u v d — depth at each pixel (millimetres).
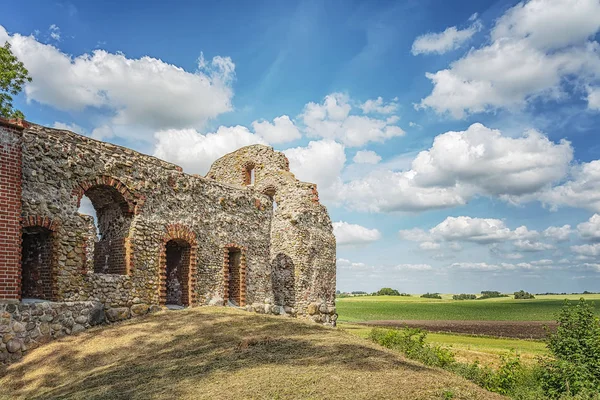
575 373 12320
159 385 9195
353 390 8008
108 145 17000
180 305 19344
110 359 12281
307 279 27266
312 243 28109
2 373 12156
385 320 56438
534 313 68875
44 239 14961
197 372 9852
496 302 98125
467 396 7988
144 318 16156
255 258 22984
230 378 9094
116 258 17266
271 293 23750
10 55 23797
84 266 15305
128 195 17109
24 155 14148
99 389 9555
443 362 14594
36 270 15062
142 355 12180
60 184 15039
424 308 79125
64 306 14281
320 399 7590
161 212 18328
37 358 12688
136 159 17844
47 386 11070
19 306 13109
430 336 35562
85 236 15477
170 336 13664
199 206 20219
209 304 19922
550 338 14625
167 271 20234
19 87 24219
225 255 21094
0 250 12844
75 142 15930
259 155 31328
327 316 28031
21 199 13789
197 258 19672
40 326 13547
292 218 27719
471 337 35500
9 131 13422
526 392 12562
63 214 14938
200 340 13055
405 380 8594
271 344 11977
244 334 13469
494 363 20094
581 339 13617
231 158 32500
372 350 11320
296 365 9820
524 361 20469
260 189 30734
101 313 15352
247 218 22828
